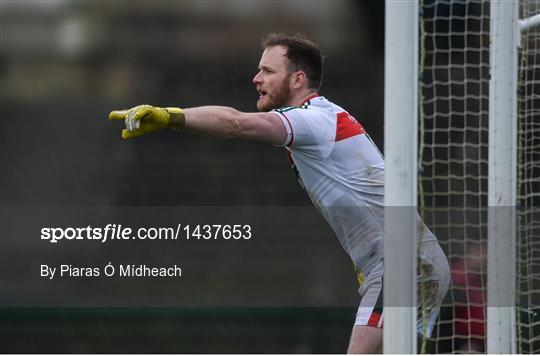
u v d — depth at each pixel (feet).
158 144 108.99
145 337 82.38
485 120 66.03
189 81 110.93
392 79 36.86
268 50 48.39
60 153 110.32
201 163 107.96
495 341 38.86
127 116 35.99
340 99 106.52
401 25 36.78
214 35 111.04
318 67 48.16
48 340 82.12
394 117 36.86
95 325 82.33
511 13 39.42
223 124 39.19
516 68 39.47
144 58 112.47
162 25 112.47
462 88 80.33
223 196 105.91
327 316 79.46
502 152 39.14
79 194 108.27
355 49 107.65
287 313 80.59
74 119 111.96
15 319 81.82
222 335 81.82
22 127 111.14
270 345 80.53
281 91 47.93
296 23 109.29
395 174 36.86
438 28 66.13
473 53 71.87
